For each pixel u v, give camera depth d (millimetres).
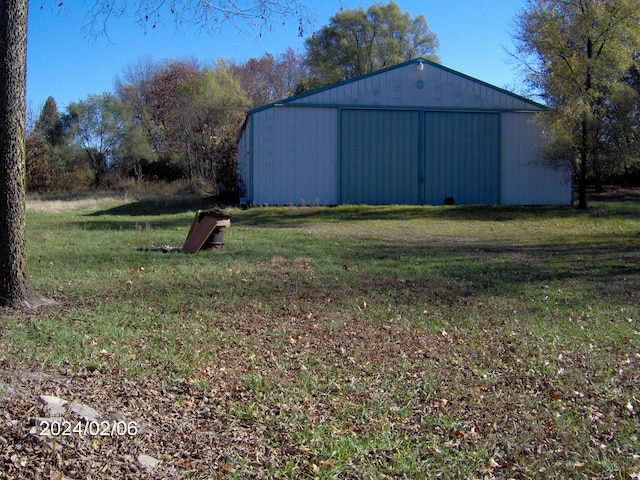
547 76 22578
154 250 12547
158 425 4367
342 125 24859
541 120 23797
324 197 24938
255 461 3979
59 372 5215
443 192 25500
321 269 10609
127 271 10078
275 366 5777
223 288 8953
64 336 6223
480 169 25641
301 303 8227
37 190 40656
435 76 25188
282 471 3863
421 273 10445
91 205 27844
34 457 3666
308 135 24750
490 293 9039
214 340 6484
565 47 21891
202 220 12555
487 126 25578
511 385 5512
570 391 5371
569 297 8859
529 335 6977
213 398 4953
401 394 5215
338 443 4230
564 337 6914
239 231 16844
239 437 4293
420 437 4457
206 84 42094
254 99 53250
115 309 7551
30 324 6625
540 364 6023
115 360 5652
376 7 50000
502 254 13039
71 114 43000
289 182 24781
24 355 5547
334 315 7676
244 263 11094
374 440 4332
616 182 37375
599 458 4258
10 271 7328
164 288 8844
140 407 4645
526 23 23078
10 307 7262
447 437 4484
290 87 57781
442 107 25250
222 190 31297
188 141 40469
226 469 3803
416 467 4008
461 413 4902
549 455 4262
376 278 9961
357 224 19656
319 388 5270
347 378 5543
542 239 16188
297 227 18469
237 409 4746
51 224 18547
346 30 50188
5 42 6859
